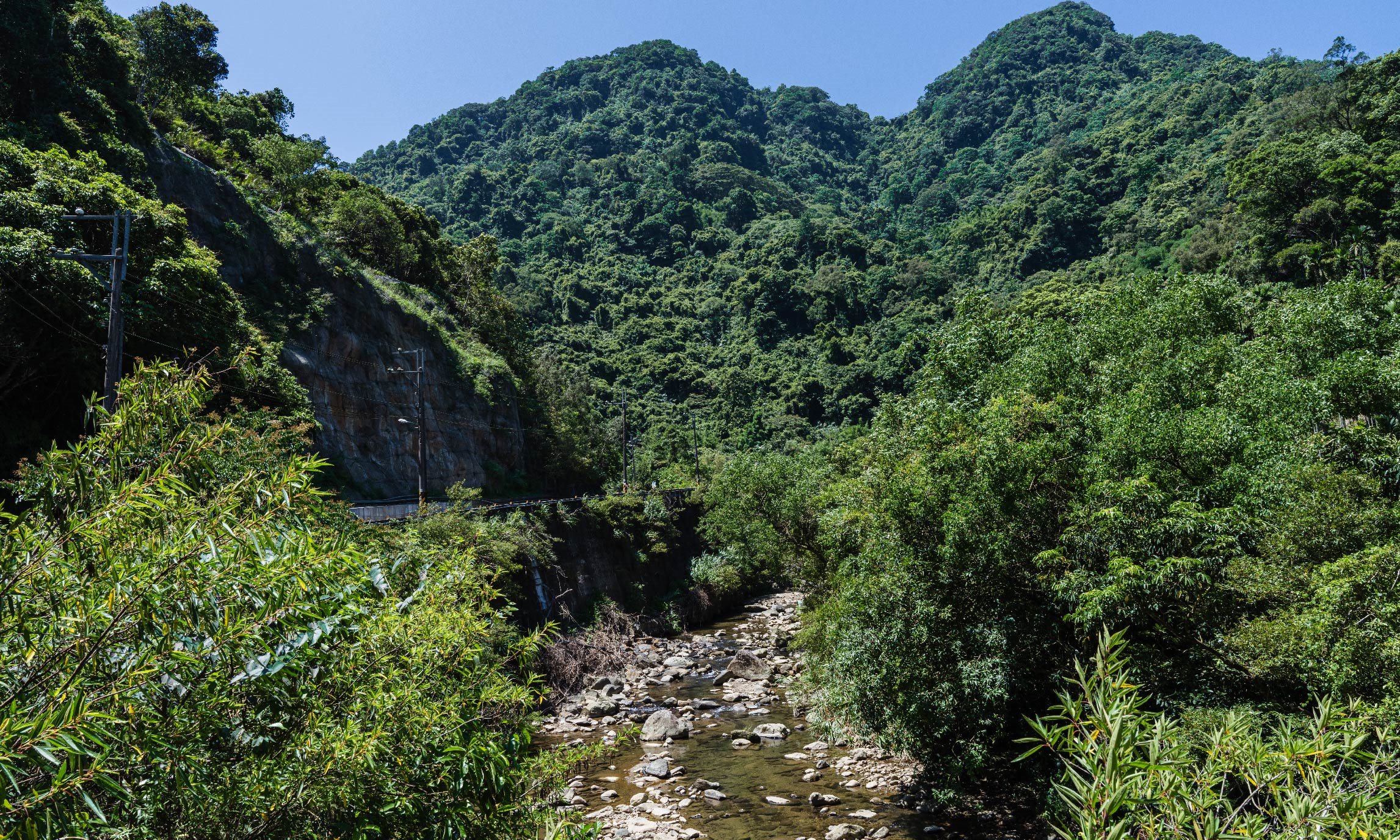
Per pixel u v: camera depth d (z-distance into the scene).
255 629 3.62
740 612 42.47
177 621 3.47
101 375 22.58
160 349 23.56
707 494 40.69
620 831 14.26
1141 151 138.00
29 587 3.35
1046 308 87.62
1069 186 136.38
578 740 19.78
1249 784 5.22
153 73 46.19
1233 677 12.84
